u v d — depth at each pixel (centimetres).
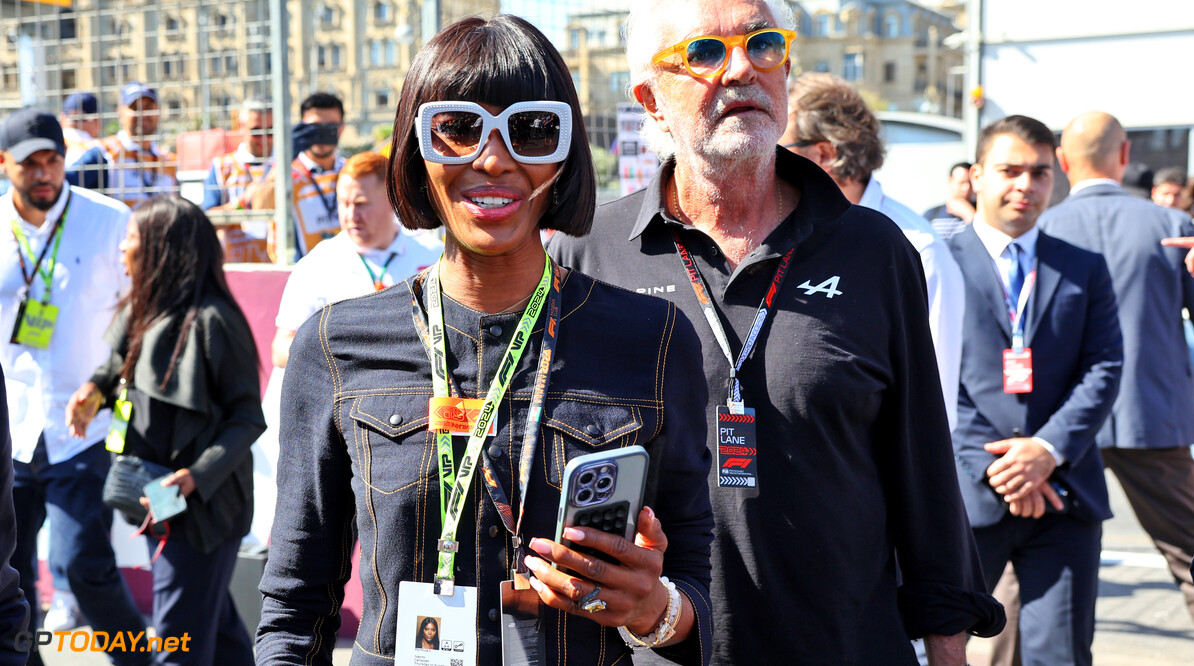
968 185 707
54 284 423
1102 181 444
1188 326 600
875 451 211
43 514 416
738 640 199
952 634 203
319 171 543
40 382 415
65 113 565
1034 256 345
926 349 212
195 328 339
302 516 153
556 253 229
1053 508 324
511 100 145
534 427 144
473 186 145
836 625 198
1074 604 324
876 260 206
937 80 8850
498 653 142
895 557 214
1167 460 417
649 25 212
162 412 339
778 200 216
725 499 198
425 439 145
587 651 145
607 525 136
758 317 202
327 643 156
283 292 443
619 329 151
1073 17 801
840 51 8894
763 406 200
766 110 203
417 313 152
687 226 210
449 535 143
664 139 221
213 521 341
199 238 347
